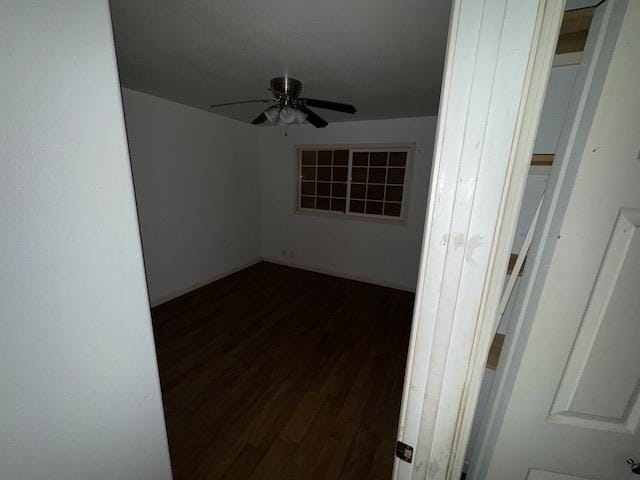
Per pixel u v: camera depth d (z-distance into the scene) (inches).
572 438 26.5
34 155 17.2
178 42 62.7
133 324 25.7
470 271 22.3
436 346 24.5
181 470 57.7
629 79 18.4
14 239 17.0
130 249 24.1
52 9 17.0
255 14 51.2
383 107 115.3
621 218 20.7
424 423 26.8
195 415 71.0
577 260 22.3
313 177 170.4
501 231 21.2
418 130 134.2
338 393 79.7
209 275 154.3
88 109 19.6
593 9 20.7
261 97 110.4
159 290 128.6
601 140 19.8
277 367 89.8
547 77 18.4
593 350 23.7
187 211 135.6
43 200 18.0
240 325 114.4
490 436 31.1
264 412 72.4
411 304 136.2
